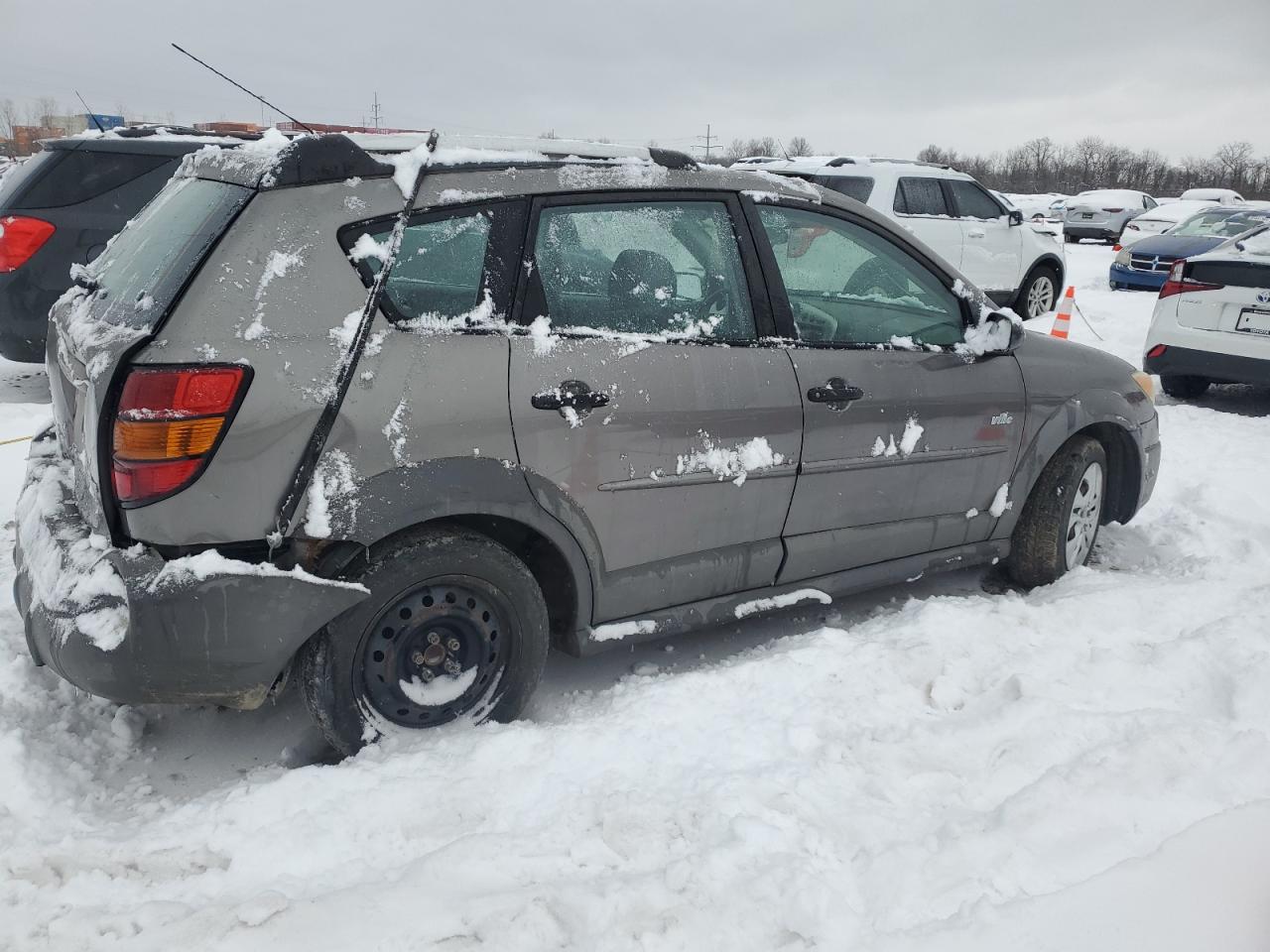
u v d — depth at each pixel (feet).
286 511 8.07
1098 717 9.45
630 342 9.80
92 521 8.60
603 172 9.99
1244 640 10.67
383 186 8.78
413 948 6.55
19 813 8.25
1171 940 6.70
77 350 8.73
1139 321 40.81
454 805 8.26
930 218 35.65
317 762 9.43
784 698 10.16
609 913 6.91
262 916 6.74
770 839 7.68
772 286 10.94
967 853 7.56
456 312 8.94
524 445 9.04
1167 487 18.86
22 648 10.70
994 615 12.19
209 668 8.01
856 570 12.06
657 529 10.11
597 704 10.55
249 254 8.18
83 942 6.65
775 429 10.64
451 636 9.25
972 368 12.46
